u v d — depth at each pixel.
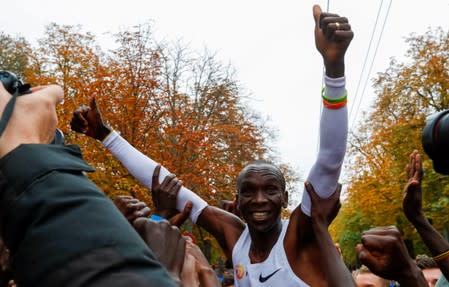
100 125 3.40
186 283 1.80
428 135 1.71
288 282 2.82
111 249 1.01
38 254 1.01
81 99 20.48
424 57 29.83
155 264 1.05
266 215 2.96
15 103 1.22
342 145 2.58
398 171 29.02
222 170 23.36
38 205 1.04
